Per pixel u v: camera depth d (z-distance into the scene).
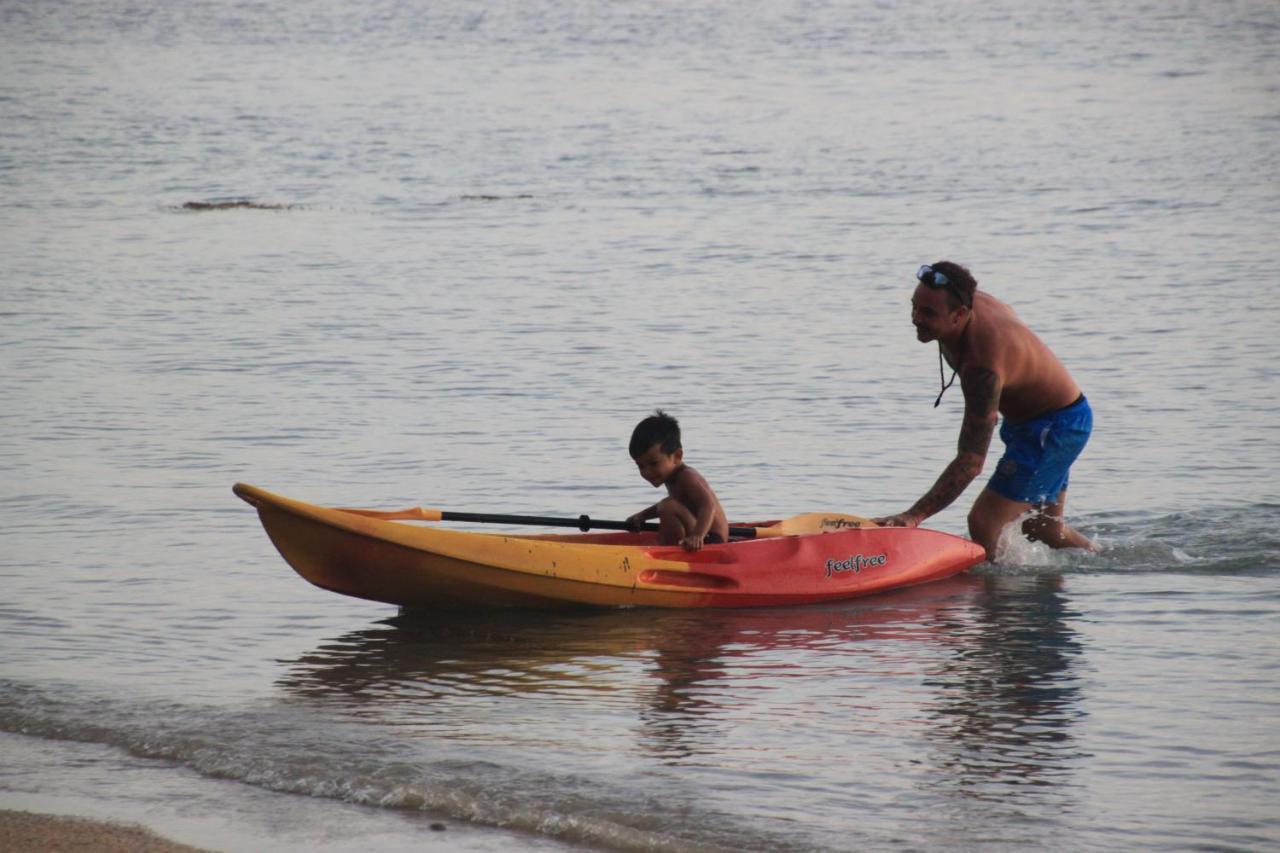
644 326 66.31
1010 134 145.38
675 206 106.94
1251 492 40.72
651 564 32.31
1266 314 66.75
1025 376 34.81
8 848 20.41
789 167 126.44
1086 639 29.73
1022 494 35.50
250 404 51.97
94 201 109.94
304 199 111.94
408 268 83.06
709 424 49.03
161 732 24.44
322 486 41.91
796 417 49.97
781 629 30.86
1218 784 22.27
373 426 48.91
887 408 51.12
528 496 41.00
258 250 89.25
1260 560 35.16
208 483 42.22
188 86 193.62
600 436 47.44
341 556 30.73
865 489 41.66
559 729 24.58
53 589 32.81
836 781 22.28
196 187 117.88
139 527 37.97
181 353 60.62
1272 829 20.72
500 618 31.59
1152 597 32.62
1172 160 126.31
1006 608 32.22
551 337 64.06
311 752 23.53
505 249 89.62
